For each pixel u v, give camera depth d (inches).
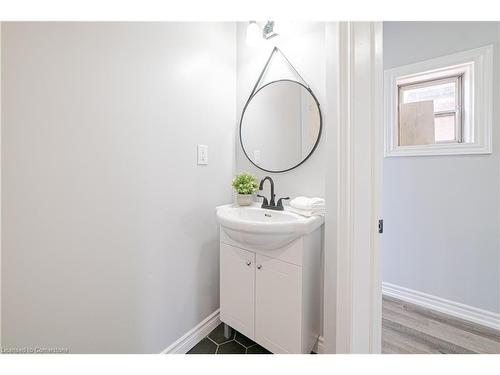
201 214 59.7
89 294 39.4
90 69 38.4
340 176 40.1
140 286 46.7
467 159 67.1
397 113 79.5
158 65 48.5
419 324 65.7
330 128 42.1
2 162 30.8
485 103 63.8
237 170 70.7
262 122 64.7
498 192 63.2
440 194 71.5
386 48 79.4
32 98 32.8
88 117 38.3
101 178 40.3
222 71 65.3
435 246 72.6
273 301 47.8
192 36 56.1
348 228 39.6
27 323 33.5
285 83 60.5
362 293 40.9
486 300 65.2
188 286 56.7
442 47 69.6
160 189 49.8
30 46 32.5
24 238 32.8
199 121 58.4
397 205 79.1
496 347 56.7
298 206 51.0
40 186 33.8
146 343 47.8
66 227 36.5
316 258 49.8
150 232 48.1
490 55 62.7
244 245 52.2
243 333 53.1
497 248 63.8
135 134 44.9
